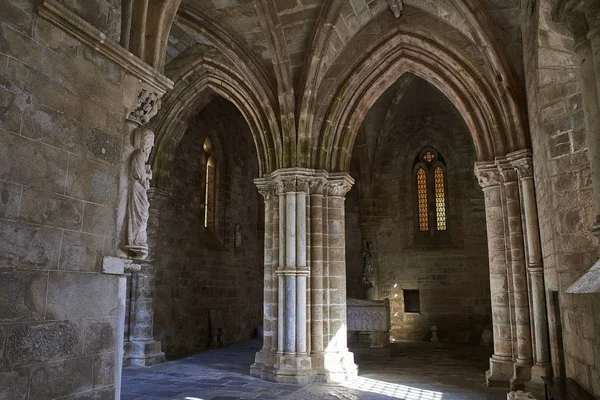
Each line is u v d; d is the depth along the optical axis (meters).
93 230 6.06
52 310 5.39
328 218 14.22
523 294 11.97
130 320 15.55
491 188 12.99
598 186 5.15
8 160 4.96
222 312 20.61
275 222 14.07
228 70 15.29
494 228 12.82
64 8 5.62
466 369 14.88
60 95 5.66
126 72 6.81
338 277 13.97
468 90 13.44
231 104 22.20
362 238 24.33
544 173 9.60
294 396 11.05
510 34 12.16
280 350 13.03
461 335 22.34
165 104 16.27
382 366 15.47
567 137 8.44
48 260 5.38
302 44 13.55
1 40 4.96
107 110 6.41
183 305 18.17
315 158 14.17
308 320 13.31
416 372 14.34
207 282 19.80
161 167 16.53
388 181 24.66
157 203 16.52
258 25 13.56
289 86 13.70
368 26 14.12
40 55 5.42
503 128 12.72
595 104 5.25
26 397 5.02
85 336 5.82
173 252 17.78
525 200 11.88
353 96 14.48
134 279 15.78
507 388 11.95
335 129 14.48
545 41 8.42
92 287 5.98
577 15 5.36
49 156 5.46
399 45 14.15
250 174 23.94
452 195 23.56
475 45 12.98
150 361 15.22
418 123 24.42
